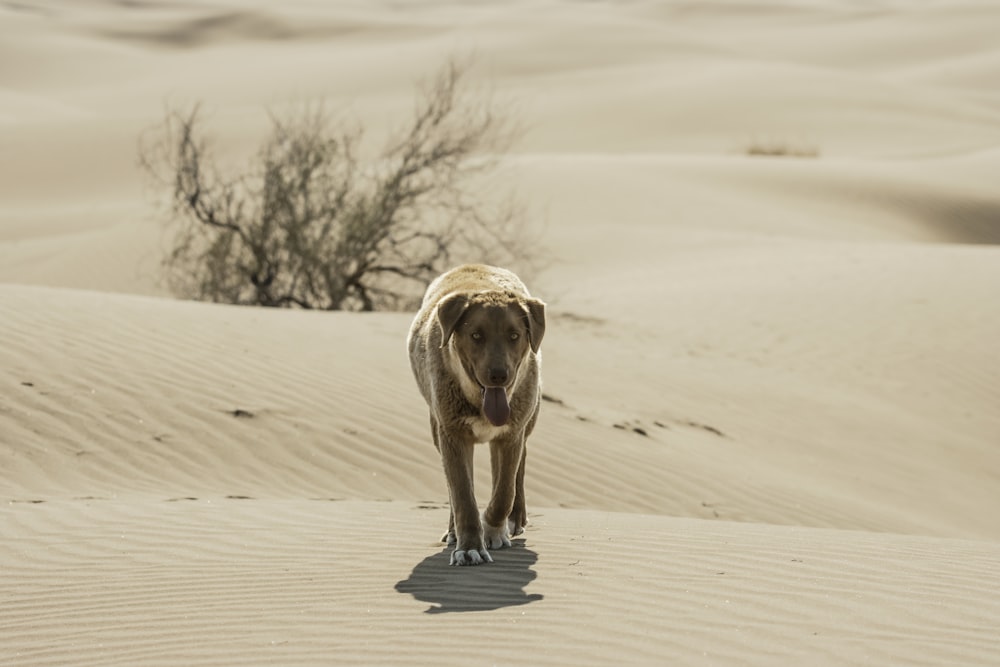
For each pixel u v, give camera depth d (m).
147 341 54.22
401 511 37.38
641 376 65.25
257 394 50.34
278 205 85.56
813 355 73.31
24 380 48.41
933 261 94.75
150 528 34.12
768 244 115.00
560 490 47.00
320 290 85.56
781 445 58.66
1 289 60.22
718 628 23.28
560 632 23.28
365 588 27.30
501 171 150.50
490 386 27.33
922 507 54.00
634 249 118.25
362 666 21.88
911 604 24.75
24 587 28.59
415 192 87.62
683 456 52.81
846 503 51.25
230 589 27.78
